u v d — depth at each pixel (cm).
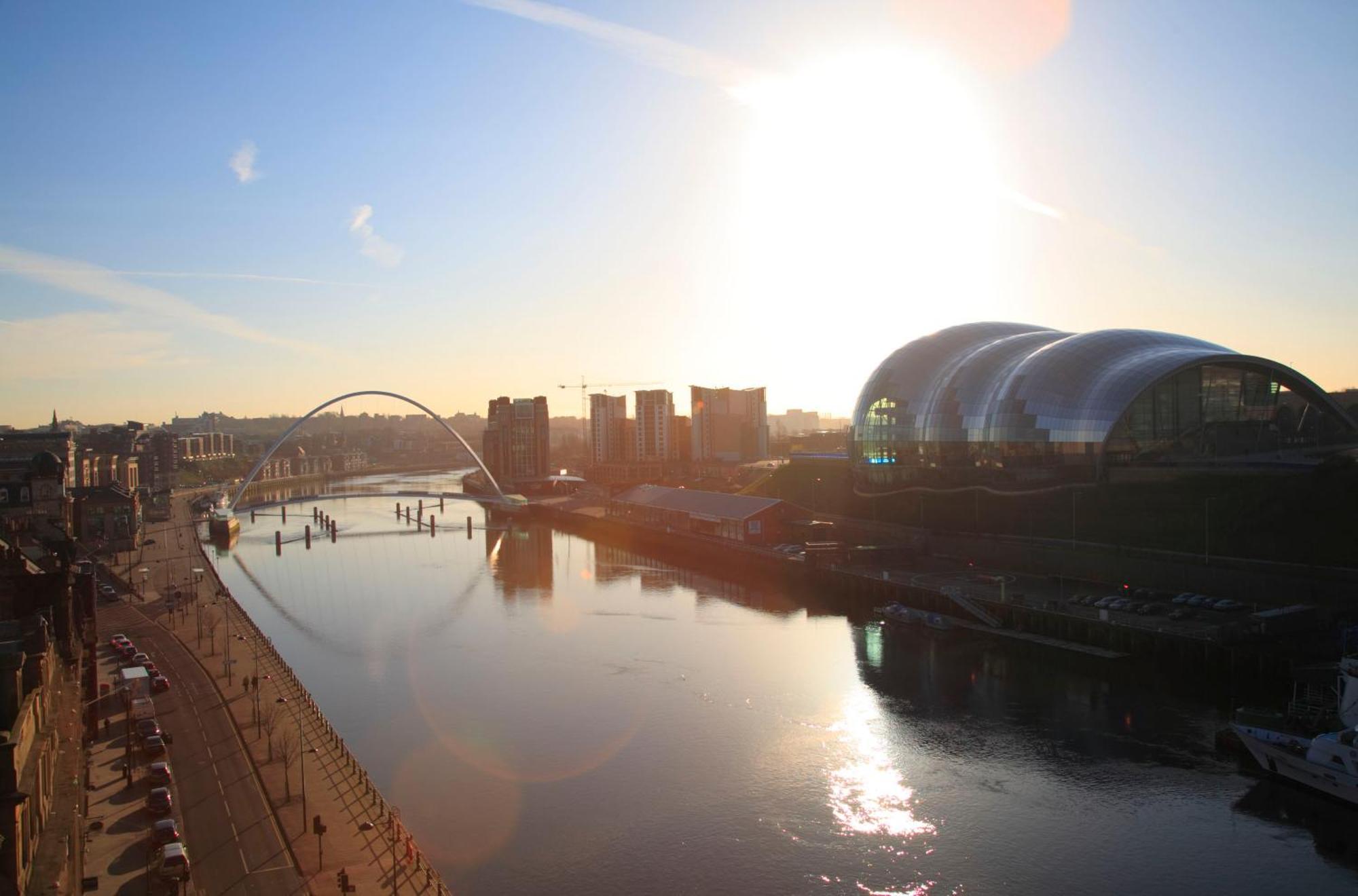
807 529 16750
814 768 6862
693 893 5197
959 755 7019
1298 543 10431
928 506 16675
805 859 5550
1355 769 5941
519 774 6844
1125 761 6812
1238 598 10044
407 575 16275
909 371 17900
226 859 5194
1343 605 9119
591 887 5269
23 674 4150
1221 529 11350
